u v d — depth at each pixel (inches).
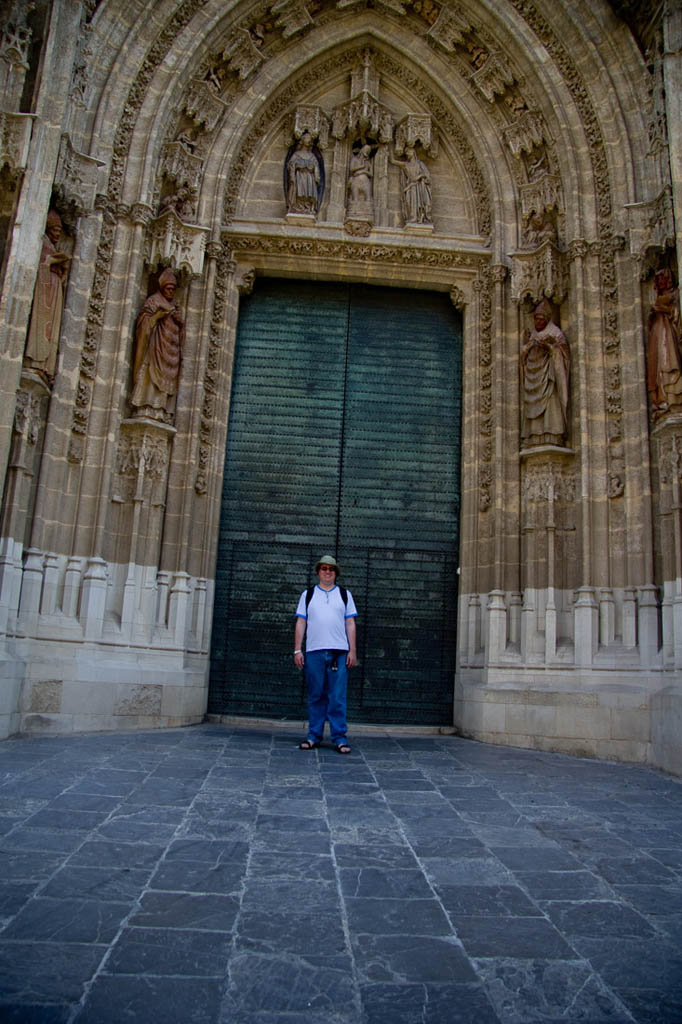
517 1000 117.9
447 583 519.8
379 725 492.7
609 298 477.7
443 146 563.8
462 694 482.6
